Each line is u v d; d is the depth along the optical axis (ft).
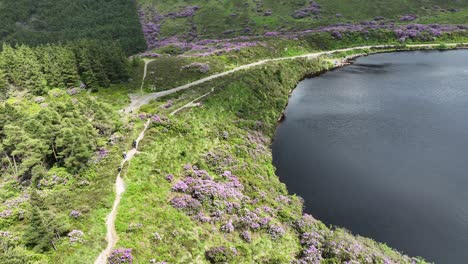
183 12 590.96
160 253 109.70
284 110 260.42
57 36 528.22
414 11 497.05
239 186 157.69
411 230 140.46
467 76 304.71
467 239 135.33
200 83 285.64
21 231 112.68
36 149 156.76
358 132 218.38
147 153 166.30
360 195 161.68
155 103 249.96
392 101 261.44
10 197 141.49
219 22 540.11
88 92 279.28
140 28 565.94
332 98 276.41
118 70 302.25
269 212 145.07
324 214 151.53
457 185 163.53
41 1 609.42
